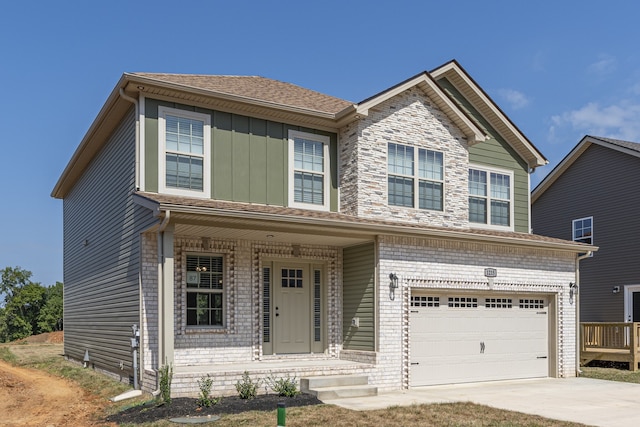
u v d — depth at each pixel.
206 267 12.54
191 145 12.62
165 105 12.40
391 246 13.02
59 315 48.66
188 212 10.18
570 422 9.26
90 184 16.92
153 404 9.84
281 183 13.64
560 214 24.73
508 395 12.18
